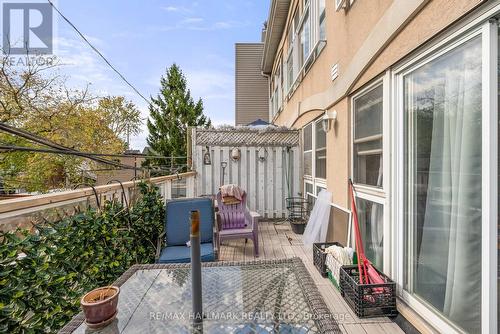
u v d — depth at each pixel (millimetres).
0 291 1193
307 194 5328
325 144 4078
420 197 1886
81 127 10469
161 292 1515
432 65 1755
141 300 1425
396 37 2037
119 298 1441
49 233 1479
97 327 1161
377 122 2436
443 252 1663
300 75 5348
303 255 3588
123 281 1642
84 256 1764
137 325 1200
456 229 1560
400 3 1920
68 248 1619
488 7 1304
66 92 9641
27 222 1375
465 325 1491
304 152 5570
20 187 8008
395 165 2143
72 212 1730
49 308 1450
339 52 3209
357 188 2826
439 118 1697
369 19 2428
